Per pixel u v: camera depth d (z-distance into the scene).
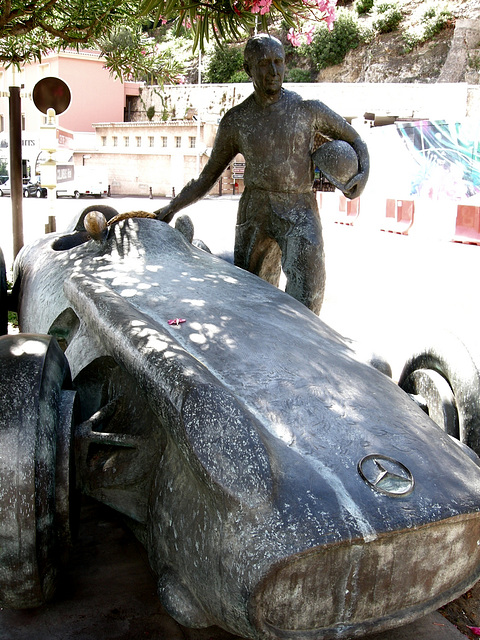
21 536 1.85
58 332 3.07
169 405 1.87
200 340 2.31
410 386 2.85
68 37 4.55
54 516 1.94
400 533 1.71
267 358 2.26
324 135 3.68
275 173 3.56
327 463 1.84
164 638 2.14
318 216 3.68
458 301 7.55
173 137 39.09
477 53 41.75
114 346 2.27
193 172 38.41
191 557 1.82
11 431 1.86
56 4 4.45
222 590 1.70
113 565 2.52
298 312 2.76
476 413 2.44
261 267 3.93
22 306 3.73
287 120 3.49
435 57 44.38
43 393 2.00
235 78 48.50
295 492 1.72
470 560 1.89
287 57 50.38
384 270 10.05
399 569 1.75
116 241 3.22
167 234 3.27
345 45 47.78
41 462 1.87
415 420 2.15
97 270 2.99
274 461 1.80
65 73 40.72
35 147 34.19
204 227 15.32
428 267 10.39
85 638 2.13
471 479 1.92
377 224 17.19
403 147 16.00
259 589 1.62
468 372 2.50
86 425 2.16
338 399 2.12
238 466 1.70
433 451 1.99
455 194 14.47
